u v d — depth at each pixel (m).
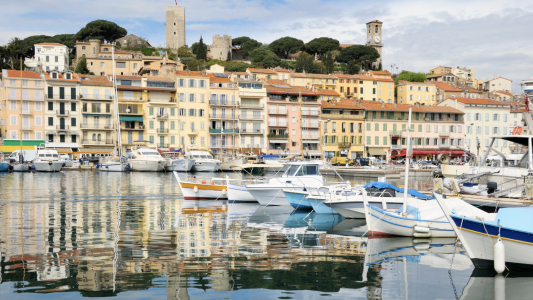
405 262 18.42
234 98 107.00
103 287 14.94
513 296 14.64
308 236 23.55
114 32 182.88
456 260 18.80
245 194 38.66
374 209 23.25
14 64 131.75
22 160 83.25
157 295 14.32
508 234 16.44
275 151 108.56
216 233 24.03
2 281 15.41
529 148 27.45
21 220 27.34
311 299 14.23
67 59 149.50
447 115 116.69
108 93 99.56
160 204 36.38
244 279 15.98
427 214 23.64
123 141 99.94
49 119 95.88
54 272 16.42
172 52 185.88
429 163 96.75
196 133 104.12
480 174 28.58
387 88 140.75
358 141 113.44
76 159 91.38
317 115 111.44
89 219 28.05
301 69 169.62
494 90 165.00
